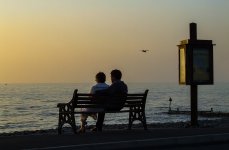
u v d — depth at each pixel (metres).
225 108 99.75
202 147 11.85
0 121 72.69
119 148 11.35
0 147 11.02
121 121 60.53
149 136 12.98
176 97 194.50
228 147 11.84
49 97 196.12
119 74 14.85
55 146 11.09
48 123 68.06
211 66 16.62
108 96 14.46
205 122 24.05
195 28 16.48
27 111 101.31
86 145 10.97
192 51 16.34
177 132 13.98
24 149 10.59
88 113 14.19
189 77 16.39
